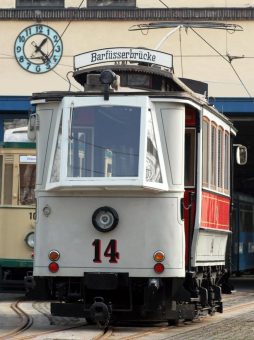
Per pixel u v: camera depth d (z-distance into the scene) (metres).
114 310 23.38
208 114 25.09
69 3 52.56
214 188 26.05
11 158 36.06
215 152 26.23
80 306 23.25
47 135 23.69
